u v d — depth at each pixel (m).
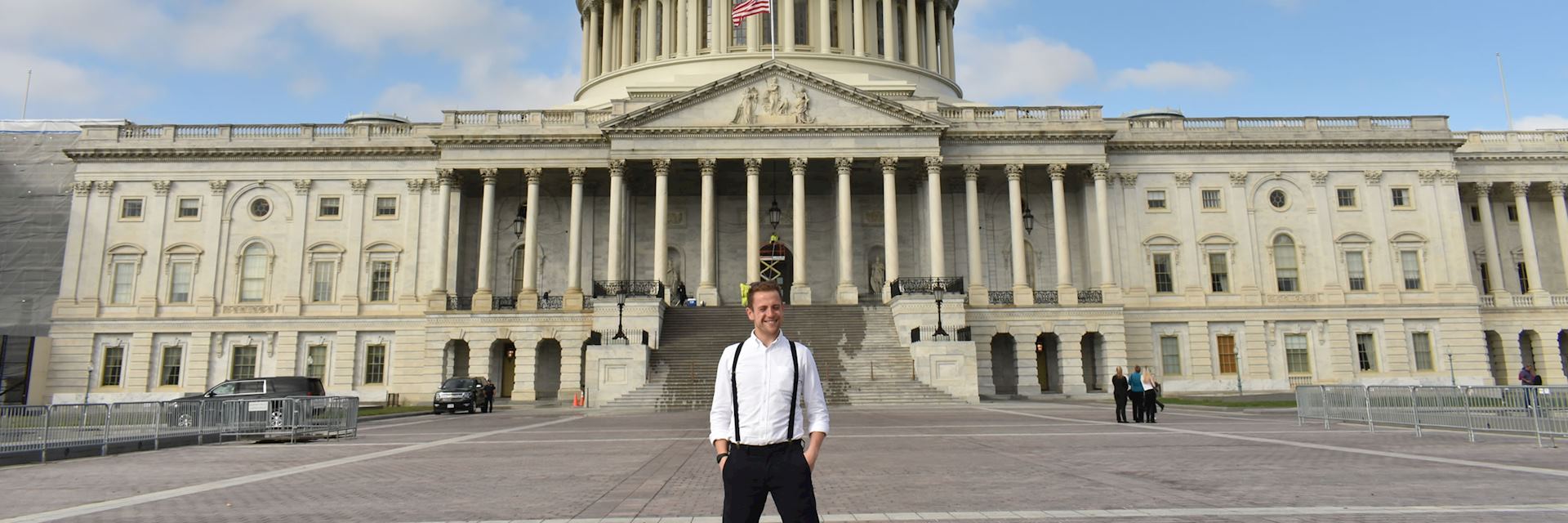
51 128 66.31
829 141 55.97
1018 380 54.12
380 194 59.28
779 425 6.20
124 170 59.09
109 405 21.64
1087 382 57.25
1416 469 14.84
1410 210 59.38
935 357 43.62
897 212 62.31
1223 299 57.84
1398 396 23.19
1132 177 59.00
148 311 57.28
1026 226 60.72
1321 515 10.40
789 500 6.09
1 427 18.84
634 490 13.37
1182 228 58.62
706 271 54.66
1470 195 64.12
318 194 59.22
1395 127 60.28
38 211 59.44
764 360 6.35
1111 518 10.34
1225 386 56.81
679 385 42.47
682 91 65.81
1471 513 10.40
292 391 32.91
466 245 61.28
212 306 57.34
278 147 58.91
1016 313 54.75
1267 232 58.84
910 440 21.72
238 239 58.56
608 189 61.78
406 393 56.00
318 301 58.00
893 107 55.72
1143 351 56.72
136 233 58.44
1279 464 15.66
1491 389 20.84
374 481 14.80
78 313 57.12
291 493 13.38
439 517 10.99
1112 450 18.62
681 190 63.03
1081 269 60.16
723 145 55.72
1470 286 58.06
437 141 56.72
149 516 11.22
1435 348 57.69
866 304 54.12
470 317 54.78
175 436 23.77
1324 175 59.50
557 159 57.06
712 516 11.04
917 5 79.19
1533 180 62.16
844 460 17.17
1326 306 57.81
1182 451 18.30
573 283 55.66
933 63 77.06
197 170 59.25
